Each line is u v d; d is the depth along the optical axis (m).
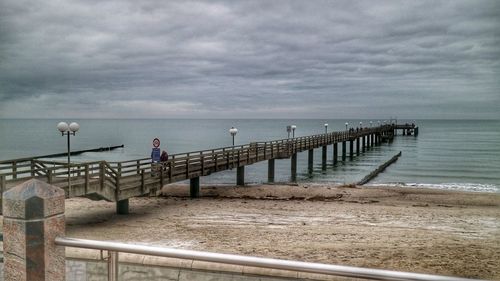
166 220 19.56
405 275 2.59
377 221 19.98
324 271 2.78
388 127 102.44
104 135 155.25
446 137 132.62
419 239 16.34
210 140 120.00
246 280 4.48
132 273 4.91
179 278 4.72
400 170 49.62
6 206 3.68
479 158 66.00
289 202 25.02
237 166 30.39
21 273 3.67
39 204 3.61
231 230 17.62
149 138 133.38
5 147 94.44
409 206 24.36
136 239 15.99
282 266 2.85
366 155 69.00
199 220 19.66
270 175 38.34
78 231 17.22
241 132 177.00
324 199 26.53
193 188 26.61
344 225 18.92
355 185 33.41
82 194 16.62
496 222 20.17
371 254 14.01
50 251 3.66
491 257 13.70
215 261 3.03
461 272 12.15
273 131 186.75
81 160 64.38
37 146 98.19
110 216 20.42
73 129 20.06
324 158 53.69
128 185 19.70
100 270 4.54
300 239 16.16
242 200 25.58
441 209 23.55
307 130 199.00
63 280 3.81
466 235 17.33
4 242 3.73
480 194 29.59
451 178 43.78
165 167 22.72
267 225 18.72
